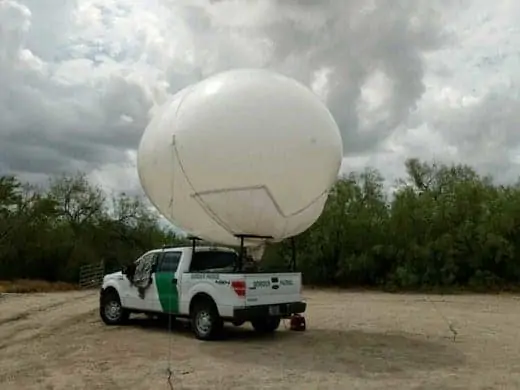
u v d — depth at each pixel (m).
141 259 15.29
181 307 13.90
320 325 16.48
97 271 48.72
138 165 13.47
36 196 50.59
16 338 14.18
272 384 9.16
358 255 40.81
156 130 12.73
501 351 12.17
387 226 40.41
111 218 56.69
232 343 12.97
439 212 38.81
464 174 47.25
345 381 9.36
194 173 11.97
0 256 47.69
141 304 15.07
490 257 36.53
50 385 9.13
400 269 38.19
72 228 53.25
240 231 12.46
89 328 15.56
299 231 12.98
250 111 11.77
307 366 10.52
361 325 16.52
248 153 11.66
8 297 30.02
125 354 11.71
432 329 15.69
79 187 55.66
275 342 13.16
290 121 11.87
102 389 8.88
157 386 9.02
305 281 42.12
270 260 30.56
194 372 10.02
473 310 21.78
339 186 43.19
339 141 12.81
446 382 9.33
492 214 37.03
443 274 37.44
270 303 13.05
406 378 9.59
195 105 12.16
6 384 9.23
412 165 48.72
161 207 13.18
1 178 49.28
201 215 12.42
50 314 19.97
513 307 23.25
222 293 12.91
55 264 48.84
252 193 11.84
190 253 14.05
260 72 12.70
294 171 11.86
